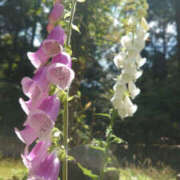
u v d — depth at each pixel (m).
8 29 23.30
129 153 9.93
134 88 2.48
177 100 13.29
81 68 6.39
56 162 1.68
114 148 8.32
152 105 13.41
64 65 1.53
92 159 5.21
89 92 9.45
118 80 2.52
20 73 21.77
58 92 1.71
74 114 6.47
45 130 1.50
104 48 8.90
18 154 7.75
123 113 2.48
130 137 12.53
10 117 15.94
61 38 1.68
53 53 1.60
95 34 7.90
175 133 12.86
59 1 1.75
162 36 29.11
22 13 21.27
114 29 8.83
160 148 11.54
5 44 22.06
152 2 22.52
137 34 2.47
